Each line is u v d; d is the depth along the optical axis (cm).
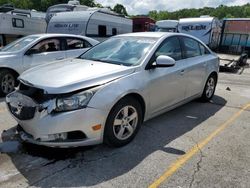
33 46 685
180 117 514
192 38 554
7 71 648
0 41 1284
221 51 2359
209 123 488
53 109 322
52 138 325
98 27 1259
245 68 1415
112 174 317
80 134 334
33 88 341
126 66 399
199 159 356
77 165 334
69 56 735
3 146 376
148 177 313
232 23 2281
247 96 710
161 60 408
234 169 334
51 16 1362
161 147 387
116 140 370
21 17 1351
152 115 437
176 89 477
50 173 316
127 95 374
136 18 2230
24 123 342
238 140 418
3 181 299
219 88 813
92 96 335
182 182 306
